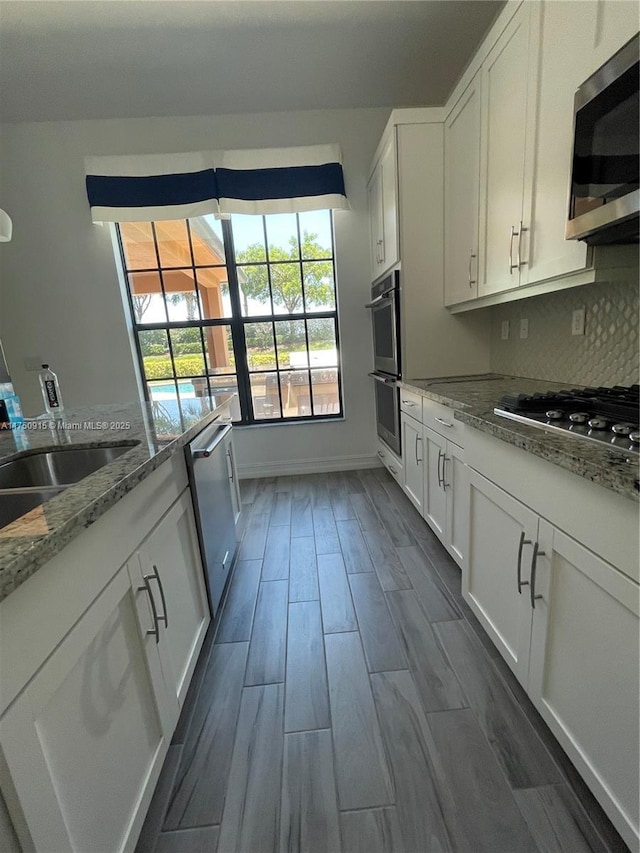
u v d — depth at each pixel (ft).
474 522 4.66
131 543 3.13
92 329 10.29
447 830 3.05
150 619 3.32
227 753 3.73
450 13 6.77
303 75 8.21
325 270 10.59
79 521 2.24
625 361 4.89
